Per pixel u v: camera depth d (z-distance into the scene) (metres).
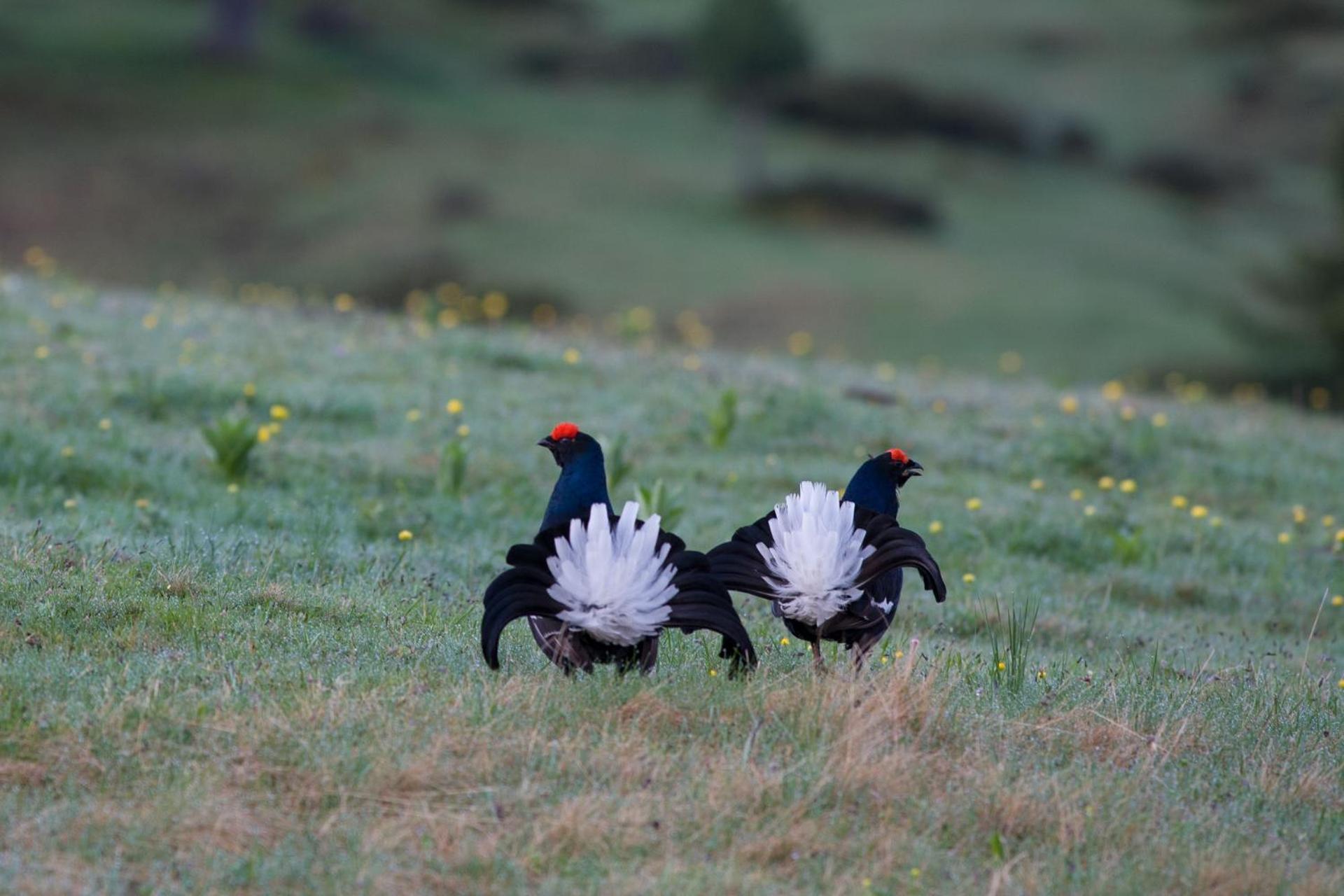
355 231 93.31
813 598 13.45
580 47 133.38
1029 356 83.06
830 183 106.62
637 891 10.30
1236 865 11.20
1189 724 14.37
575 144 112.25
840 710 13.13
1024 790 12.11
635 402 31.66
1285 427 35.28
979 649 18.61
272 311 38.88
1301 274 71.81
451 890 10.33
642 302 86.94
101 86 108.00
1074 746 13.50
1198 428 33.44
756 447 29.47
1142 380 76.12
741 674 14.15
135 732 11.98
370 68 121.44
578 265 91.00
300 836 10.84
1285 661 19.56
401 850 10.76
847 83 125.19
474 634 15.87
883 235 101.38
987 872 11.13
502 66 128.50
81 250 88.00
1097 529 26.38
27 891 9.87
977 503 25.16
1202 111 135.50
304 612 16.12
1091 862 11.26
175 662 13.65
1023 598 22.09
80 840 10.51
